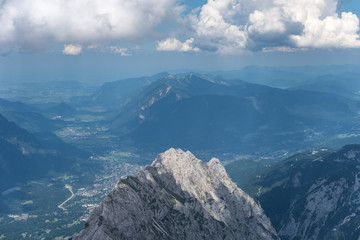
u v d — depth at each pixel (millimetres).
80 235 176875
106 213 184250
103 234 170125
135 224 192000
